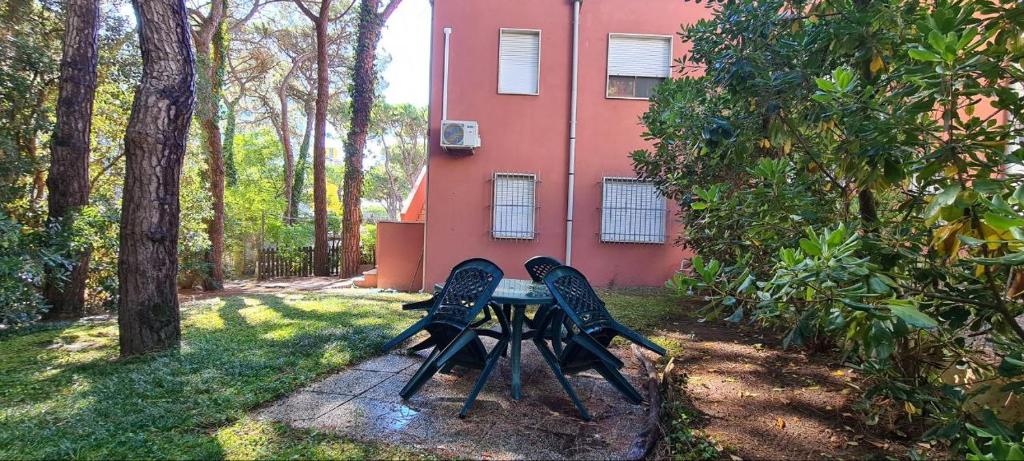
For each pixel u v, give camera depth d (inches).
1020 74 87.4
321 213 578.2
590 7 337.7
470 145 321.1
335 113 957.2
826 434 105.6
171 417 106.3
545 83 337.7
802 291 93.5
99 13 270.1
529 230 338.3
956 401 89.7
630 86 341.1
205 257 450.6
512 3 335.3
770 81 130.3
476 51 335.0
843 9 123.8
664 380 134.1
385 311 243.4
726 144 151.9
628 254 339.9
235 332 191.0
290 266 580.1
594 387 136.5
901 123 94.3
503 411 117.8
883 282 81.9
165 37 160.9
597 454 96.0
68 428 100.7
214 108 462.0
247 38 725.3
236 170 721.6
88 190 265.3
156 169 161.5
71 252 240.7
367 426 106.9
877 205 129.1
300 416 111.7
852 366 112.8
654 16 338.6
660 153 242.4
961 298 91.1
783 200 129.3
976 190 82.1
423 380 121.1
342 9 713.6
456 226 336.2
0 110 247.9
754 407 120.2
